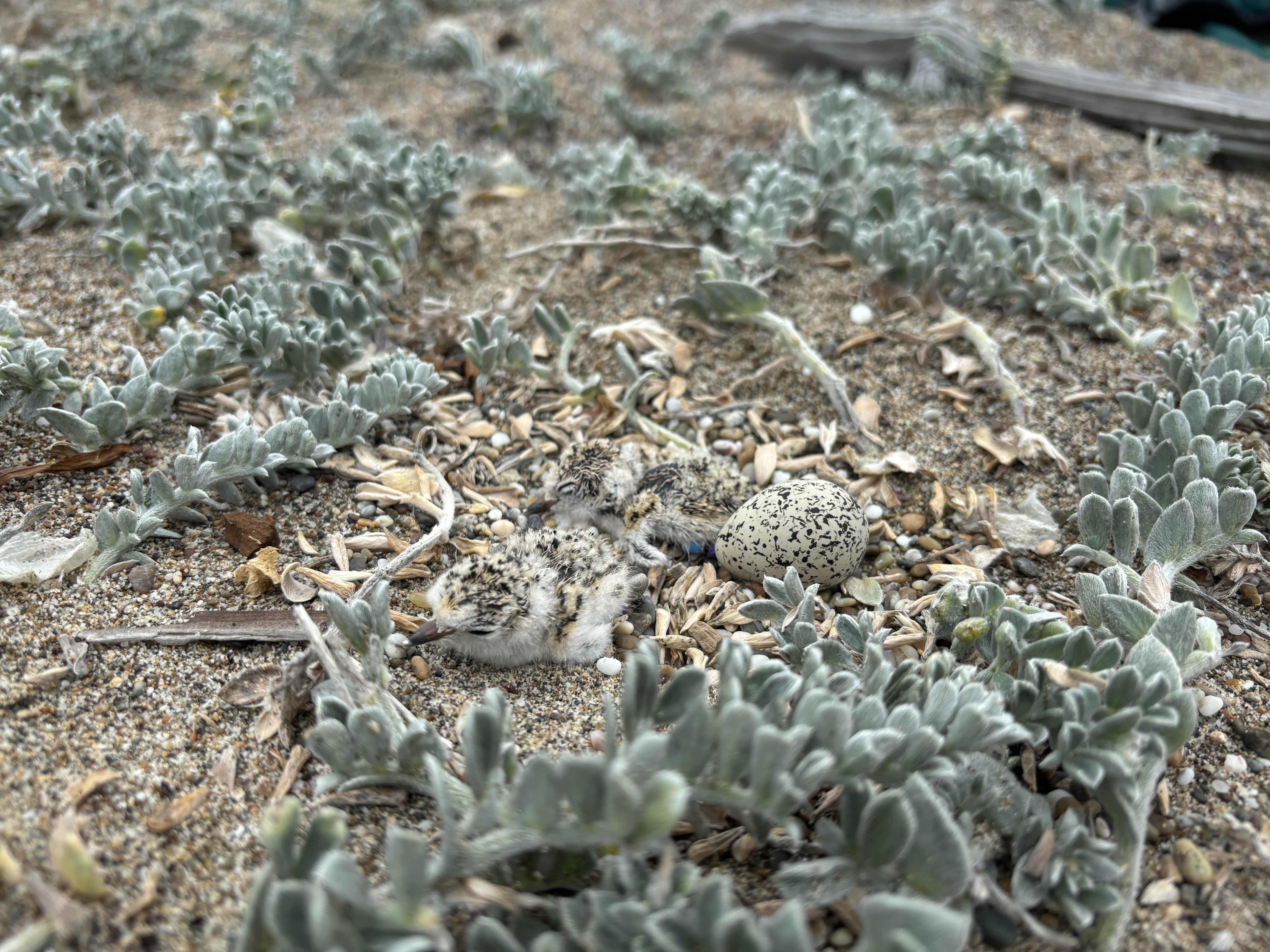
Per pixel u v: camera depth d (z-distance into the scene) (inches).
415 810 5.3
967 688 5.1
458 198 10.8
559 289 10.4
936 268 9.7
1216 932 4.8
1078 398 8.7
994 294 9.7
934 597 7.1
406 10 16.1
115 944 4.4
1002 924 4.8
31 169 10.0
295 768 5.5
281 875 4.3
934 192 12.2
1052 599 7.2
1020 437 8.3
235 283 9.9
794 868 4.5
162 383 7.9
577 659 6.7
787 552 7.1
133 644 6.1
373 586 6.7
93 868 4.4
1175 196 11.1
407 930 4.0
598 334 9.7
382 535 7.4
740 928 3.8
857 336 9.6
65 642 6.0
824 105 12.9
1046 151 12.7
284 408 8.3
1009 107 14.0
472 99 14.8
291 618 6.5
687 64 16.2
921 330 9.5
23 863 4.5
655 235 10.9
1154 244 10.8
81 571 6.6
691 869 4.4
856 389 9.1
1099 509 6.8
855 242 10.1
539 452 8.6
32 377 7.3
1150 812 5.4
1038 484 8.1
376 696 5.6
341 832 4.3
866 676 5.4
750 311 9.3
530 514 8.0
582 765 4.1
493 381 9.3
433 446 8.5
